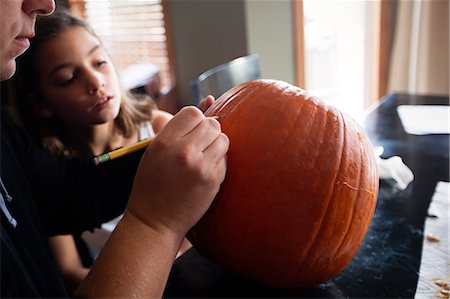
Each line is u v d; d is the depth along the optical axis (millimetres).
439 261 577
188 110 456
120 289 423
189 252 645
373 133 1120
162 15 2287
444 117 1199
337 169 472
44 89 920
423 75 2146
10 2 412
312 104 508
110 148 1035
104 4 2375
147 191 445
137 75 2143
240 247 494
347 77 2678
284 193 467
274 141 476
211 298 542
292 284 526
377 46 2336
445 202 732
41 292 518
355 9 2492
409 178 821
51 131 1002
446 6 2014
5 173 601
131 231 446
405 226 669
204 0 2145
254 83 545
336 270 520
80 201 759
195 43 2270
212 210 494
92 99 893
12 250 454
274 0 2156
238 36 2121
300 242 477
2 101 999
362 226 500
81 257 941
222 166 460
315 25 2570
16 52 447
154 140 447
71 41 879
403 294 521
